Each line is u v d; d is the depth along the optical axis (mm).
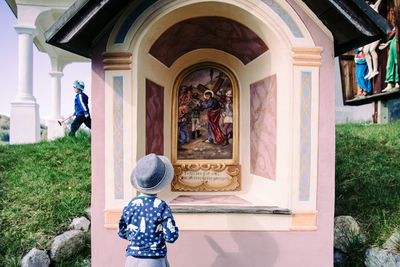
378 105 6645
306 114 2494
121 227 1849
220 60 3572
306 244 2543
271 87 2777
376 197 3352
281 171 2600
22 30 8203
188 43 3232
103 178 2543
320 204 2535
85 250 3004
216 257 2568
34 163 4387
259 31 2631
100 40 2512
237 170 3484
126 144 2494
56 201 3447
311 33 2500
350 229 2875
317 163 2518
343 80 7586
